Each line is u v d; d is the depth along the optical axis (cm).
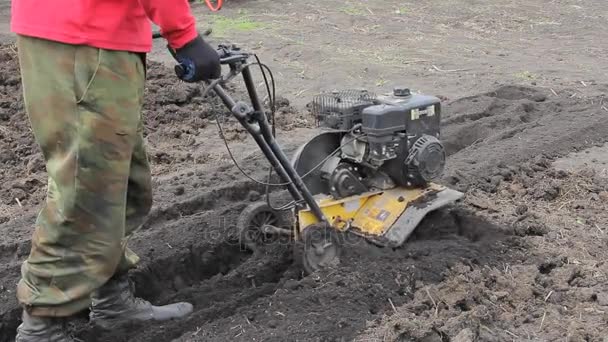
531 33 1280
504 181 616
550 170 628
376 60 1077
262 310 427
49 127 351
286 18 1377
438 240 509
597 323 407
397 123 468
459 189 585
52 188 362
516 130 736
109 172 357
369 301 430
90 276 369
